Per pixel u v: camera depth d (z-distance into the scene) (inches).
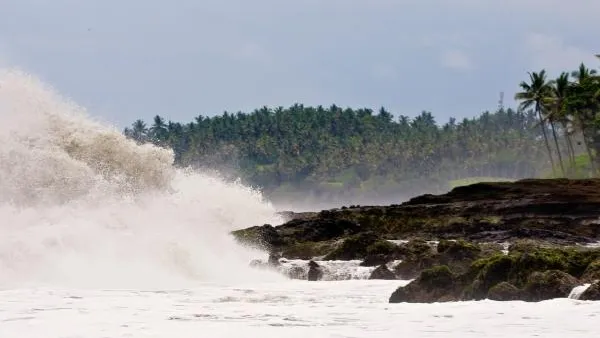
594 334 1632.6
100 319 1891.0
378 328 1743.4
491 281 2213.3
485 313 1908.2
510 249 3484.3
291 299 2429.9
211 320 1877.5
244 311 2065.7
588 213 5447.8
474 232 5044.3
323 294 2588.6
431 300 2261.3
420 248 3713.1
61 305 2185.0
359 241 3848.4
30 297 2375.7
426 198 6195.9
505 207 5482.3
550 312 1888.5
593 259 2315.5
